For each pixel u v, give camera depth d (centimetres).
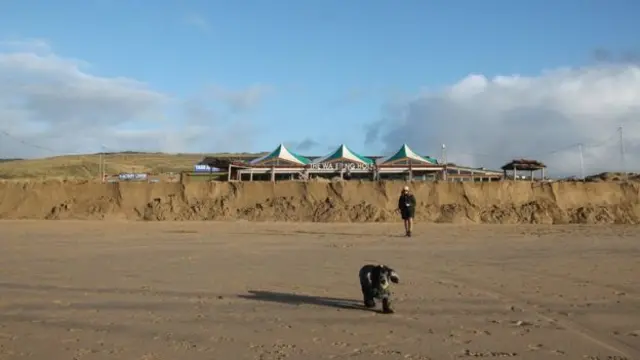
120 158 14725
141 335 802
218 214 4131
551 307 980
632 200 4384
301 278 1298
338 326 850
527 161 6266
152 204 4253
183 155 16625
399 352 711
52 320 899
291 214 4066
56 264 1546
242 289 1160
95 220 3991
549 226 3297
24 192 4450
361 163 6156
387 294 936
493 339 771
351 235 2538
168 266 1503
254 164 6116
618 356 689
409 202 2456
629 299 1048
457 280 1266
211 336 795
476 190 4325
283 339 777
